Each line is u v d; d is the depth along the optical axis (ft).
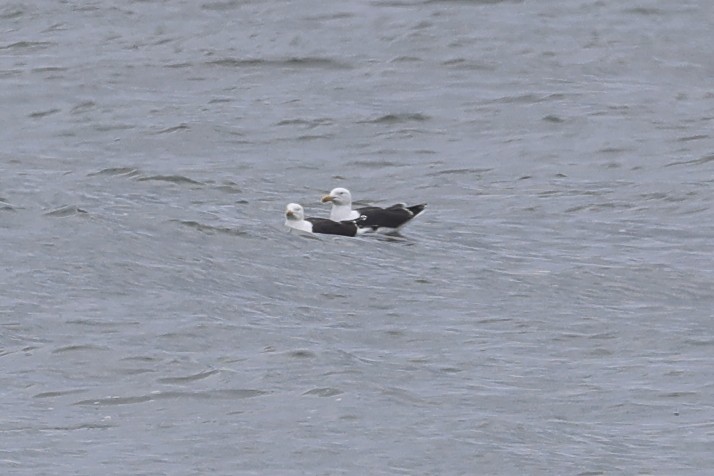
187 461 53.26
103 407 58.18
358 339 67.00
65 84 131.75
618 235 88.58
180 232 83.87
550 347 66.69
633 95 129.80
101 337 65.82
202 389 59.88
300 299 73.10
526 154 112.27
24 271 75.41
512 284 76.64
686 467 53.57
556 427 57.11
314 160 109.81
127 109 124.16
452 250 83.35
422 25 148.25
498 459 53.93
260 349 64.69
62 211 86.69
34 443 54.44
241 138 115.75
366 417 57.31
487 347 66.49
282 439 55.16
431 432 56.13
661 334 68.80
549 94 128.98
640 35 147.43
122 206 89.81
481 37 145.38
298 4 155.63
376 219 86.63
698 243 86.63
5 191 92.27
